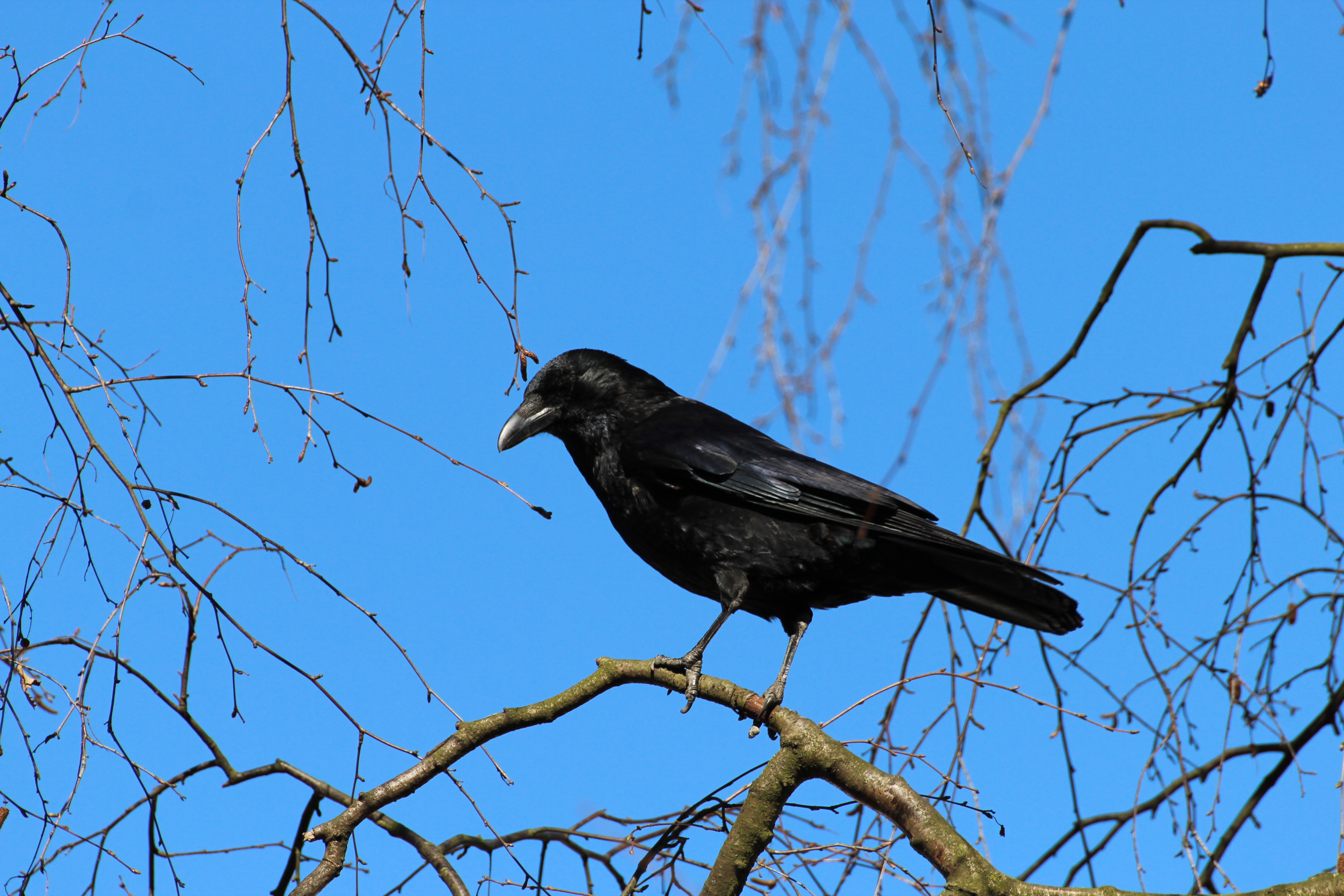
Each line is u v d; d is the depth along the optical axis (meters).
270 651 7.40
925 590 10.68
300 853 8.42
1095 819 10.52
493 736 8.23
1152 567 8.95
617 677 9.03
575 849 9.29
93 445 6.84
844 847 7.89
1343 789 7.22
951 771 8.76
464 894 8.16
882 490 10.58
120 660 6.86
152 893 7.60
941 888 7.44
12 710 6.95
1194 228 8.94
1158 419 9.02
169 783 7.55
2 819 6.96
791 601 11.03
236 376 7.22
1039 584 9.48
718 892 7.86
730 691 9.12
